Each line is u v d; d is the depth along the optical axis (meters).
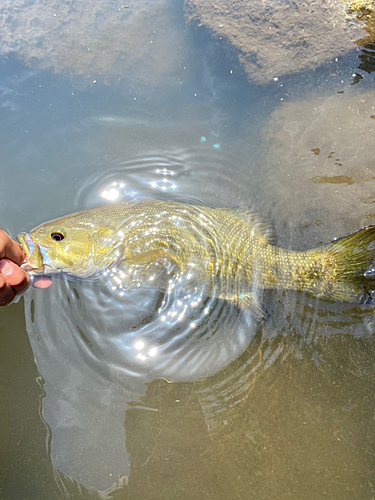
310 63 0.64
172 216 0.50
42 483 0.38
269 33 0.66
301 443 0.39
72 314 0.46
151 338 0.45
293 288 0.47
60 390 0.42
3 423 0.40
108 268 0.48
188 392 0.42
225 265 0.48
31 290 0.47
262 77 0.64
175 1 0.73
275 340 0.44
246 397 0.41
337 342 0.43
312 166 0.57
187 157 0.58
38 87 0.66
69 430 0.40
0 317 0.46
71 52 0.67
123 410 0.41
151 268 0.48
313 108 0.62
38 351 0.44
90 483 0.38
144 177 0.57
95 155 0.59
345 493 0.37
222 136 0.61
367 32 0.65
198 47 0.69
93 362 0.44
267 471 0.38
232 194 0.55
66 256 0.47
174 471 0.38
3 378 0.43
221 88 0.65
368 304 0.45
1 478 0.38
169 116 0.63
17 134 0.60
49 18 0.71
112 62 0.67
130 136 0.60
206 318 0.46
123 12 0.71
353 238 0.47
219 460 0.38
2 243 0.41
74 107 0.64
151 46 0.68
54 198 0.55
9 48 0.68
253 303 0.46
